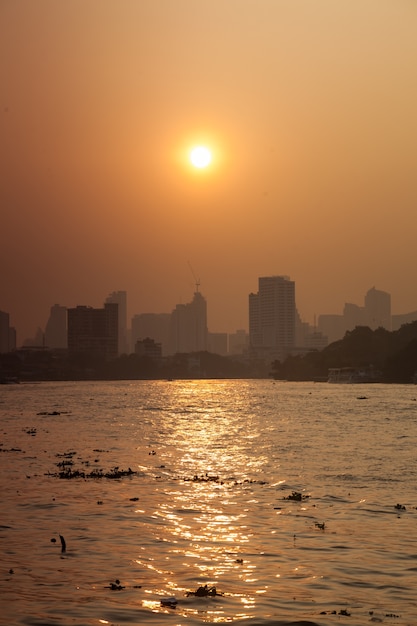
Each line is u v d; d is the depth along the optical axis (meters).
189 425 120.25
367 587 33.44
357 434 99.56
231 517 46.72
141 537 41.69
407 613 30.25
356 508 49.53
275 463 71.12
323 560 37.41
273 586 33.44
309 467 68.19
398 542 40.94
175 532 42.91
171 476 62.88
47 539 41.25
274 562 37.06
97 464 70.62
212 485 58.28
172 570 35.69
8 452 80.62
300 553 38.66
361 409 155.50
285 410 158.38
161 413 154.12
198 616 29.62
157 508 49.38
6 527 43.97
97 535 42.09
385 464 69.88
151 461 73.00
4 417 140.75
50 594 32.19
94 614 29.75
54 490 55.94
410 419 125.50
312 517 46.78
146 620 29.14
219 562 37.00
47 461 72.94
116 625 28.56
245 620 29.27
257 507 49.75
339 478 61.69
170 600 31.34
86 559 37.41
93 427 116.25
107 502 51.34
